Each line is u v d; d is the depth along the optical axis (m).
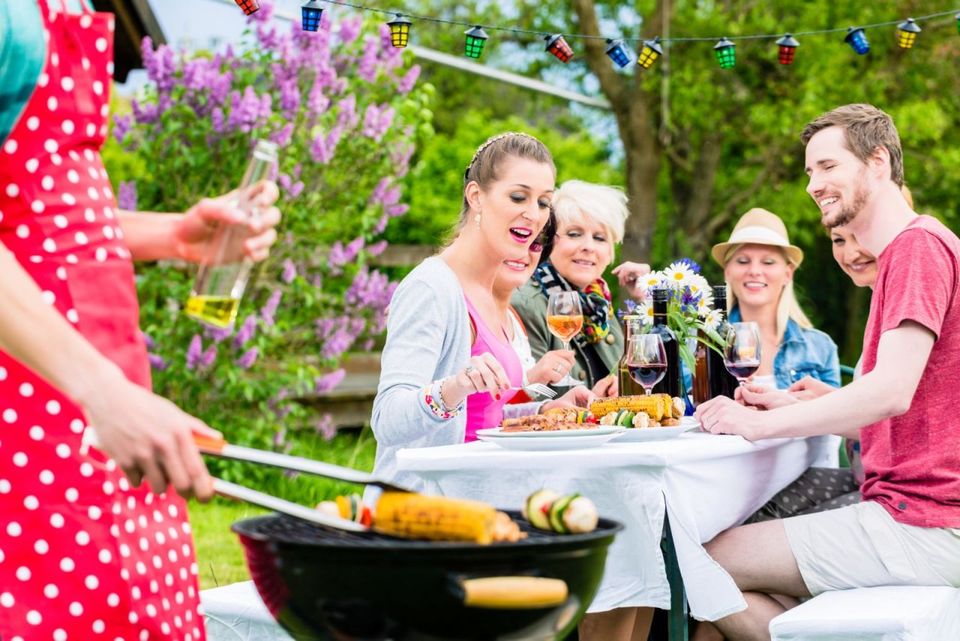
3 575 1.33
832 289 13.40
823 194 3.09
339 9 7.16
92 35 1.46
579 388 3.32
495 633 1.40
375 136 6.55
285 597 1.45
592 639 2.64
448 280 2.91
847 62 12.12
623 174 15.38
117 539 1.39
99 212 1.45
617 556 2.38
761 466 2.97
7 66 1.32
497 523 1.50
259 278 6.68
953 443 2.76
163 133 6.44
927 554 2.70
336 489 6.77
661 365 3.00
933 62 12.44
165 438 1.26
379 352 9.38
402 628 1.40
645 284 3.49
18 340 1.26
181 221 1.57
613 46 3.89
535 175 3.09
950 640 2.66
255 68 6.61
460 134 14.98
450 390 2.50
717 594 2.39
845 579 2.75
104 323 1.43
